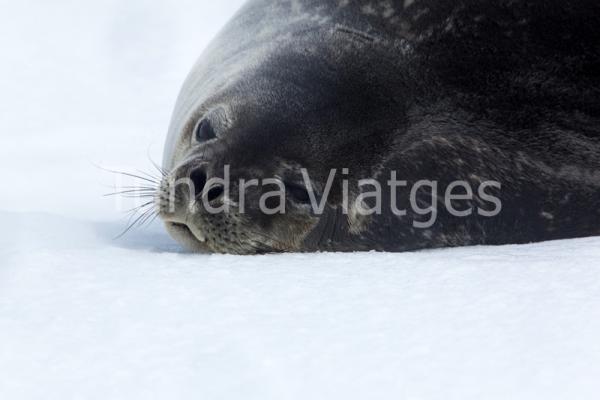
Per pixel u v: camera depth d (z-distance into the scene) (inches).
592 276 492.7
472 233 691.4
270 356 378.6
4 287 491.8
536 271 511.8
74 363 376.8
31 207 1034.1
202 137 727.1
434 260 569.6
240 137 686.5
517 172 674.8
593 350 378.6
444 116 676.7
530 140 671.1
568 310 431.5
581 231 693.9
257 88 713.6
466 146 672.4
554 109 668.7
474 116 673.6
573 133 669.9
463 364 366.9
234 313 440.5
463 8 688.4
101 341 401.7
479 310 437.4
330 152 676.7
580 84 668.7
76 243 695.7
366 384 349.1
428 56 689.0
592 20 668.7
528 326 410.3
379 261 575.8
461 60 682.8
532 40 674.2
